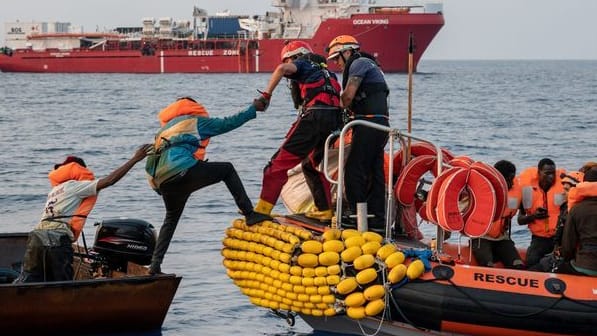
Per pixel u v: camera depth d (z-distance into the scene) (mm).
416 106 46281
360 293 7770
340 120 8398
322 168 8617
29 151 24922
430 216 7824
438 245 7906
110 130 31781
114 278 8359
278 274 8047
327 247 7844
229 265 8570
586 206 7746
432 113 40688
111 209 15625
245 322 9273
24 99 53438
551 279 7672
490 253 8594
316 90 8312
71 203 8672
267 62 90750
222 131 8430
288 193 9148
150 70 93438
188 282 10812
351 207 8430
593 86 78688
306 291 7906
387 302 7797
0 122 35469
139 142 27453
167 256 12156
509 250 8664
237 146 25719
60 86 70938
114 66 94688
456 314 7629
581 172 8672
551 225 8883
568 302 7547
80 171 8852
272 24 95500
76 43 100812
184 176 8289
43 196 17172
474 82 88938
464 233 7746
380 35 81062
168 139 8359
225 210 15617
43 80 83188
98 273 9391
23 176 19875
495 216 7820
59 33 104250
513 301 7578
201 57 91562
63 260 8555
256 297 8391
